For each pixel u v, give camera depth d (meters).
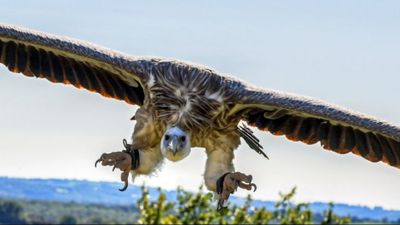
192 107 16.50
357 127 16.81
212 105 16.59
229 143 16.94
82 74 17.62
